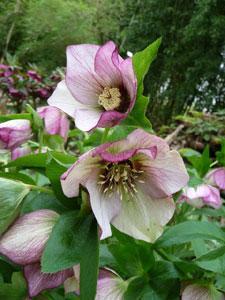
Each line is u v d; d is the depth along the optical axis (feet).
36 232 0.42
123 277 0.51
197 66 6.20
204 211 0.73
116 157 0.41
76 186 0.41
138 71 0.44
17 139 0.59
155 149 0.41
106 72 0.47
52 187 0.43
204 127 2.95
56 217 0.44
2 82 2.27
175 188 0.44
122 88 0.47
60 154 0.48
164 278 0.46
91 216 0.42
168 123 6.47
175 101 6.56
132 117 0.44
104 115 0.43
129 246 0.47
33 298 0.48
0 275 0.47
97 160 0.42
